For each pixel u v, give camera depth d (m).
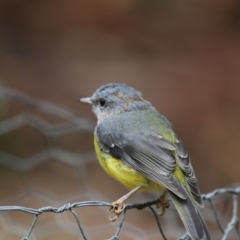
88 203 6.35
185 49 17.42
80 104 15.62
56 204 11.91
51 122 14.15
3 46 17.02
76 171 12.73
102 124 8.38
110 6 17.81
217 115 15.77
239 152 15.07
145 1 18.11
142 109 8.63
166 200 7.72
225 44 17.56
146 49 17.38
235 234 11.04
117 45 17.39
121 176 7.90
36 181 13.35
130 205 7.00
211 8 18.28
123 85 8.90
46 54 16.98
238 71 16.77
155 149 7.72
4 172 13.55
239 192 7.92
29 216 11.56
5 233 10.53
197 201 7.11
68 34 17.45
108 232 11.00
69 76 16.39
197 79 16.50
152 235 11.36
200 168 14.77
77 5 17.70
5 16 17.44
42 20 17.55
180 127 15.48
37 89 15.91
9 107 14.11
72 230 10.73
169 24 17.95
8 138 14.13
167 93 16.09
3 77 16.03
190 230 6.68
